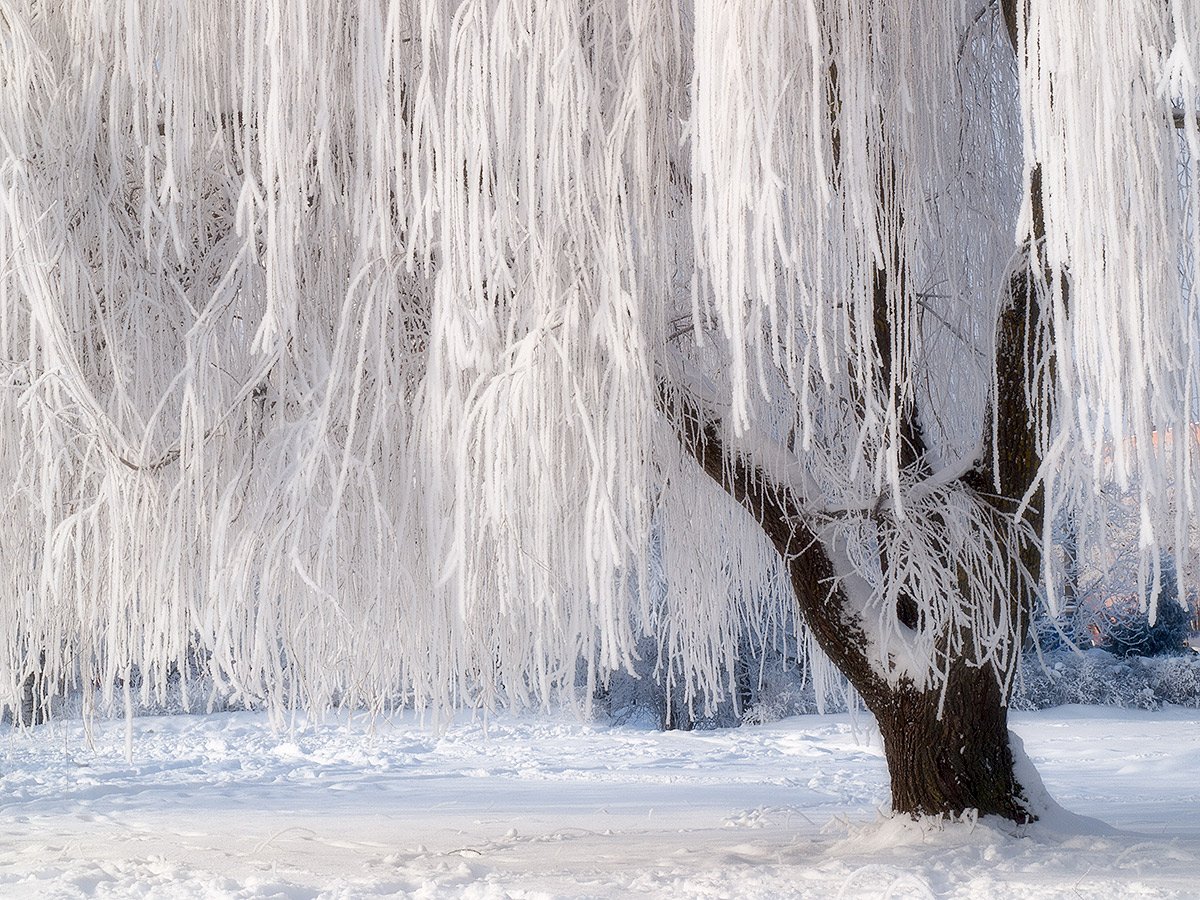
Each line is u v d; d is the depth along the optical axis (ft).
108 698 16.79
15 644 17.11
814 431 19.97
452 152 14.46
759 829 25.44
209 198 17.39
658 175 15.47
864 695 20.77
